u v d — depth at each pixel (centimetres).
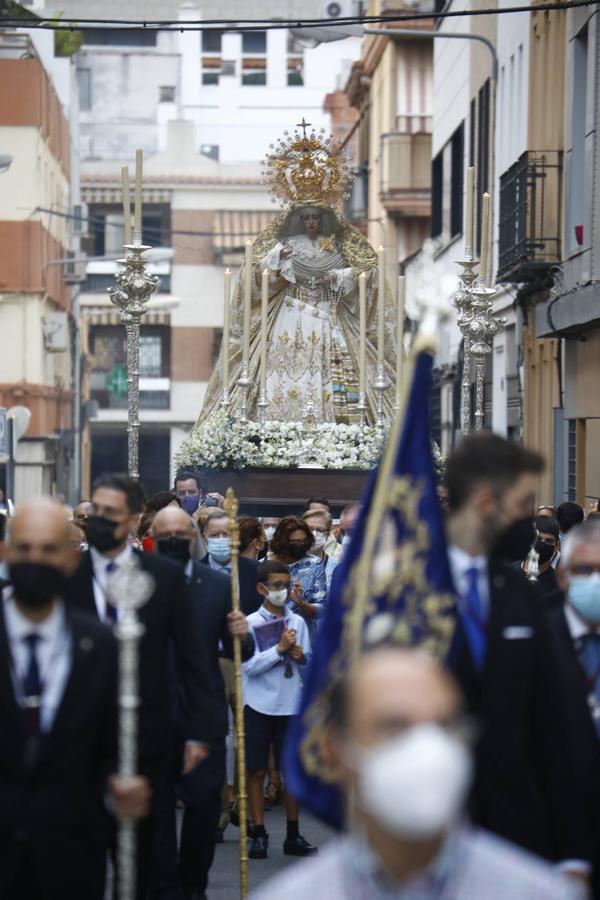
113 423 7644
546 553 1423
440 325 661
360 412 2091
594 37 2523
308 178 2231
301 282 2236
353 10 6462
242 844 1117
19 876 704
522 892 446
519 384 3319
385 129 5709
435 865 439
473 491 677
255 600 1413
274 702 1346
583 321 2367
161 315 7494
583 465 2744
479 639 670
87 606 886
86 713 703
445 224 4453
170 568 918
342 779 484
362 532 648
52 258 5316
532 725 671
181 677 941
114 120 8256
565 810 663
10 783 702
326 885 442
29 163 4862
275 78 8912
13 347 4919
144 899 938
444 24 4588
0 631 702
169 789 1052
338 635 627
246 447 1975
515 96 3359
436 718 412
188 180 7481
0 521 1152
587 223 2559
